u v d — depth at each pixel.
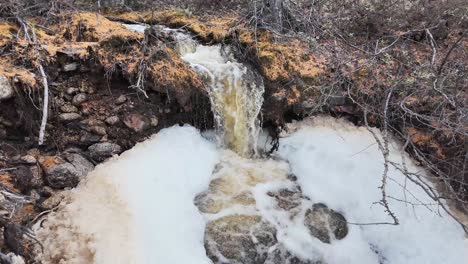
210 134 5.27
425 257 4.36
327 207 4.71
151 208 4.12
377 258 4.46
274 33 5.79
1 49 4.45
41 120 4.37
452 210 4.71
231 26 6.16
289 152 5.23
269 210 4.55
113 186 4.20
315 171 4.97
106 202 4.07
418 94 5.22
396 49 5.84
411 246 4.44
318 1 6.55
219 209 4.47
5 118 4.20
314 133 5.29
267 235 4.33
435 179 4.94
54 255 3.66
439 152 5.02
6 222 3.47
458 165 4.80
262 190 4.74
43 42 4.75
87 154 4.54
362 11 6.29
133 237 3.82
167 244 3.90
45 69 4.43
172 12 6.72
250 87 5.23
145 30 5.20
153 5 7.08
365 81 5.38
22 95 4.22
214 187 4.70
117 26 5.29
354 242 4.48
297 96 5.30
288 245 4.32
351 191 4.79
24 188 4.06
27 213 3.94
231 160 5.06
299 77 5.37
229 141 5.23
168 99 4.88
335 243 4.43
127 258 3.66
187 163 4.74
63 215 3.94
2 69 4.21
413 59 5.71
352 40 6.23
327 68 5.49
